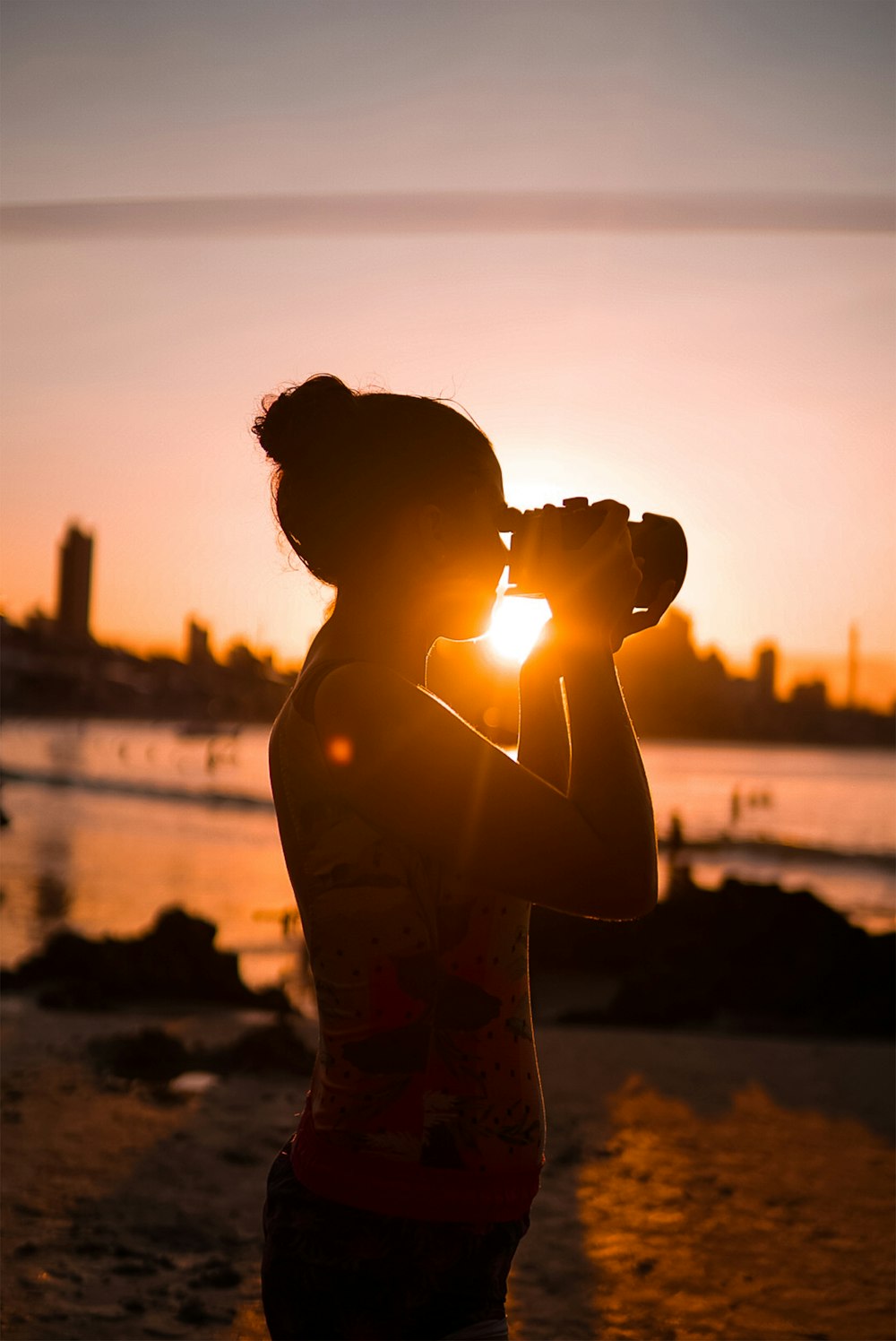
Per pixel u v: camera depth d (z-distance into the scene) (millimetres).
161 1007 10680
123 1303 3641
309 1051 6957
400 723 1405
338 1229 1419
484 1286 1435
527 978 1521
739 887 14984
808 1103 6453
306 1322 1438
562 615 1476
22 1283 3773
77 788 80875
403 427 1521
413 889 1448
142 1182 4758
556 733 1687
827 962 12500
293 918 23297
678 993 11875
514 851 1366
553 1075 7039
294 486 1556
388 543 1521
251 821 60188
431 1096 1432
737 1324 3713
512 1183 1442
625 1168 5262
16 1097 6008
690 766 171500
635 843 1378
